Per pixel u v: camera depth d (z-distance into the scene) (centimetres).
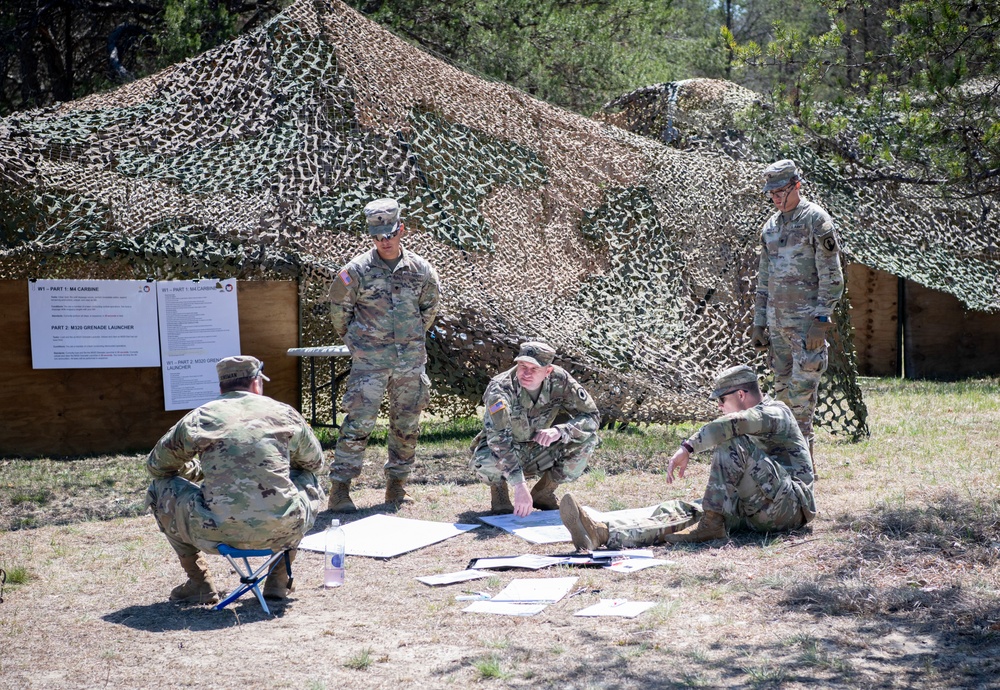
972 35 627
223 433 497
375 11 1914
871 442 959
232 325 1059
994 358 1717
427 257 1007
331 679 402
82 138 1031
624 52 2189
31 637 466
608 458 905
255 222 988
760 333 816
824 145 1312
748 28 3048
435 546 634
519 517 697
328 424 1141
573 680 389
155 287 1034
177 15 1722
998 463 817
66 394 1012
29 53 2003
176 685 401
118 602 525
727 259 1136
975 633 422
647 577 533
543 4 2055
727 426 595
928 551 549
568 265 1089
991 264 1441
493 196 1084
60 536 680
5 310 994
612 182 1155
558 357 997
